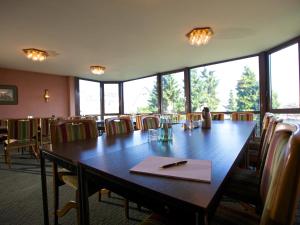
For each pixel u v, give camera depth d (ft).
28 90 19.54
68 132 5.27
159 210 1.98
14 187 7.79
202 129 6.75
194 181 2.02
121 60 16.15
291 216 1.53
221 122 10.17
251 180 4.18
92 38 11.20
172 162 2.64
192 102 19.02
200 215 1.55
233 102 16.44
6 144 11.44
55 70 19.42
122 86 26.03
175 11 8.34
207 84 17.97
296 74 11.57
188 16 8.80
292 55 11.89
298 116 11.48
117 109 25.96
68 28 9.78
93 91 24.62
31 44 11.87
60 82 21.84
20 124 11.50
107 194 6.78
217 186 1.89
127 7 7.95
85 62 16.52
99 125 12.39
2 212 5.90
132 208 6.03
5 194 7.15
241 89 15.94
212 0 7.61
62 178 4.90
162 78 21.35
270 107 14.06
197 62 17.13
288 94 12.33
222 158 2.84
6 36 10.58
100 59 15.70
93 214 5.71
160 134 4.63
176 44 12.49
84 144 4.54
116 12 8.32
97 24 9.41
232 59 16.12
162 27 9.91
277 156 2.29
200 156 2.97
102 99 25.25
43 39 11.12
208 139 4.56
